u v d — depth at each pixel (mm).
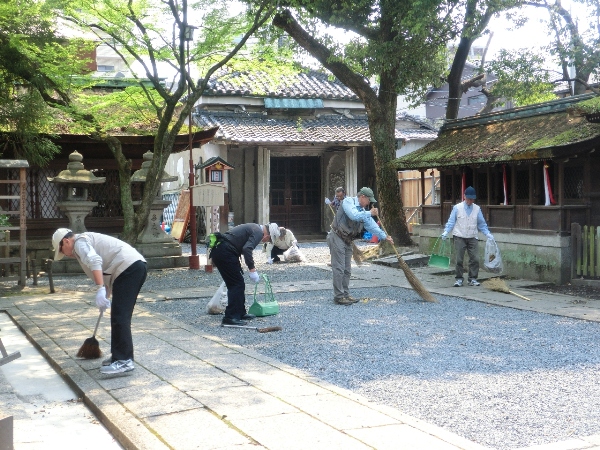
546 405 4797
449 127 15242
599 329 7637
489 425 4352
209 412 4488
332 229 9719
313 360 6246
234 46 14625
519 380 5488
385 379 5543
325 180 24594
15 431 4438
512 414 4586
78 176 14195
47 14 12812
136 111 15289
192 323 8336
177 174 24531
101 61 28484
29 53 12844
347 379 5555
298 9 14859
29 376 5926
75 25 13906
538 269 11680
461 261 11398
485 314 8719
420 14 12875
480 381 5453
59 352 6492
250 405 4633
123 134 16734
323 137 21938
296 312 9023
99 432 4414
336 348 6758
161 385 5211
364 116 24500
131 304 5641
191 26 13492
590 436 4047
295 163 24469
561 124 11594
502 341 7023
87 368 5816
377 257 15648
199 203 14758
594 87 14172
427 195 21562
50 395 5336
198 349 6543
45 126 14805
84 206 14414
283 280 12656
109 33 13172
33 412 4867
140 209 14133
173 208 23906
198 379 5383
